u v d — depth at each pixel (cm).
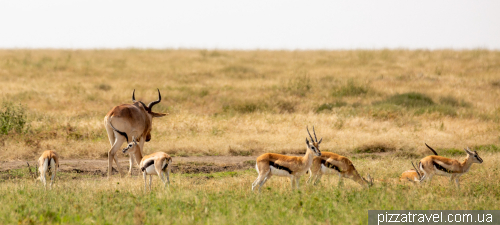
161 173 1277
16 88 3231
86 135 2059
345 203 1101
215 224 910
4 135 1923
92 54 5353
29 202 1064
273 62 5112
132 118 1636
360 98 3250
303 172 1278
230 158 1864
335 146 2017
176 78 4047
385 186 1267
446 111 2850
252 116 2630
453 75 4250
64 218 925
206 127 2284
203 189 1264
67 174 1534
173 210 1006
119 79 3894
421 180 1403
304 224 905
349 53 5712
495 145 2070
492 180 1387
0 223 901
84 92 3183
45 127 2111
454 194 1260
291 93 3366
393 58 5278
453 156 1900
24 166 1614
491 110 2953
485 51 5438
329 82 3791
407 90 3525
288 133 2230
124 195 1185
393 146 2048
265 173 1271
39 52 5344
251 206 1038
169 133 2186
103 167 1680
